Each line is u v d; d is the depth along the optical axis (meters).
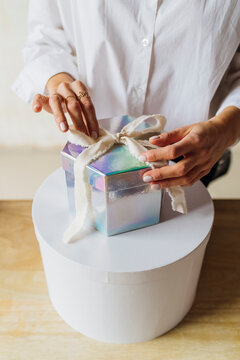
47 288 0.59
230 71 0.66
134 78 0.63
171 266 0.45
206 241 0.50
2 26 1.19
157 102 0.67
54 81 0.62
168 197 0.57
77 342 0.52
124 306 0.48
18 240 0.66
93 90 0.66
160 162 0.45
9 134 1.47
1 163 1.49
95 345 0.52
